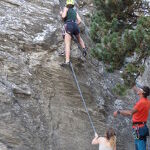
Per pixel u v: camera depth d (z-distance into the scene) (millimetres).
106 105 9930
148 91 8258
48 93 8789
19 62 8789
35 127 8055
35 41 9398
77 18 9570
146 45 8273
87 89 9547
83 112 9109
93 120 9227
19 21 9656
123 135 9797
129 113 8180
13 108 7957
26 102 8281
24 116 8016
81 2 12797
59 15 10609
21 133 7742
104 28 9266
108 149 7203
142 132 8156
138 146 8219
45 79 8953
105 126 9398
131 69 8305
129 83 8562
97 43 9125
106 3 9555
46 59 9266
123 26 9844
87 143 8719
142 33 8156
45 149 7957
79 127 8820
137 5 9727
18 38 9234
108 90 10297
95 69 10336
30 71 8836
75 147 8484
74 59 9555
